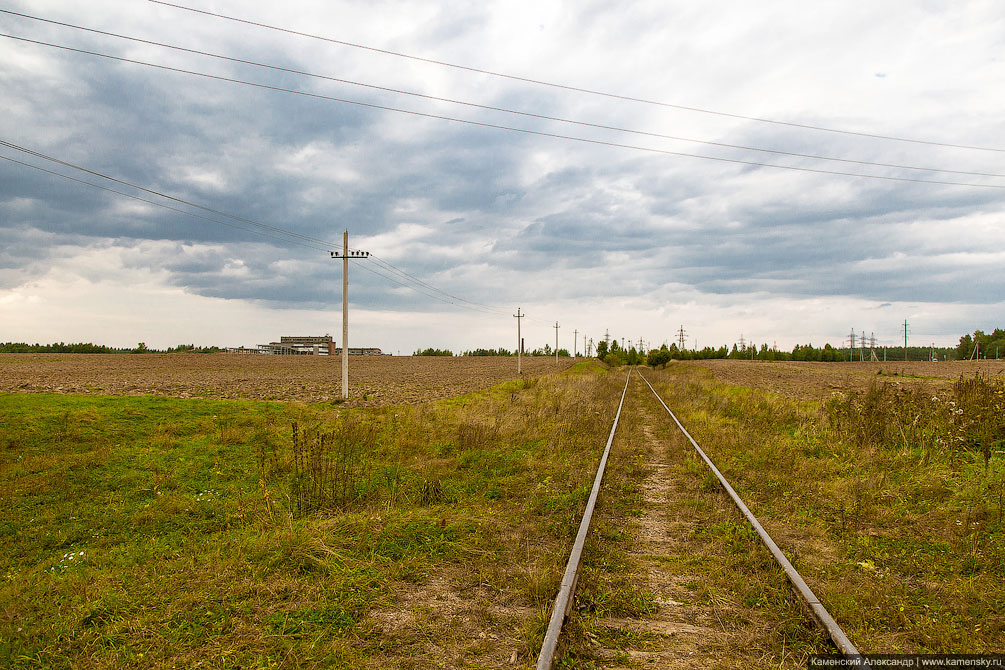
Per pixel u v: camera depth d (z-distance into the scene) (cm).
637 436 1527
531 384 3606
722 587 522
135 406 1744
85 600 516
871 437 1245
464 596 523
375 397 2866
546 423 1706
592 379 4256
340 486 920
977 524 696
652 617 470
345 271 2766
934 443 1127
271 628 458
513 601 509
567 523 724
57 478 1018
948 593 512
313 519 780
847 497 847
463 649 423
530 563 587
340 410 2030
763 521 735
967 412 1171
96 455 1169
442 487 930
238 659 414
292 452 1223
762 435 1402
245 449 1301
